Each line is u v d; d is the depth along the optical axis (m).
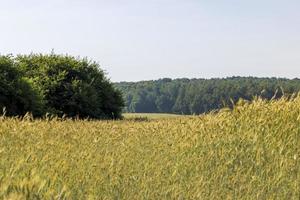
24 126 9.76
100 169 6.53
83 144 8.89
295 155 7.62
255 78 179.38
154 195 5.89
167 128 10.66
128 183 6.21
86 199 5.21
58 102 49.16
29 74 50.03
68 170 6.11
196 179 6.84
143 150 8.61
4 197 3.71
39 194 4.07
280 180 6.70
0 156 6.10
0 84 39.50
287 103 9.80
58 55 51.66
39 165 5.90
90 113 50.38
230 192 6.33
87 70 52.06
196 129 9.62
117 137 10.00
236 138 8.87
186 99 172.50
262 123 9.23
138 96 197.00
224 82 173.38
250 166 7.66
